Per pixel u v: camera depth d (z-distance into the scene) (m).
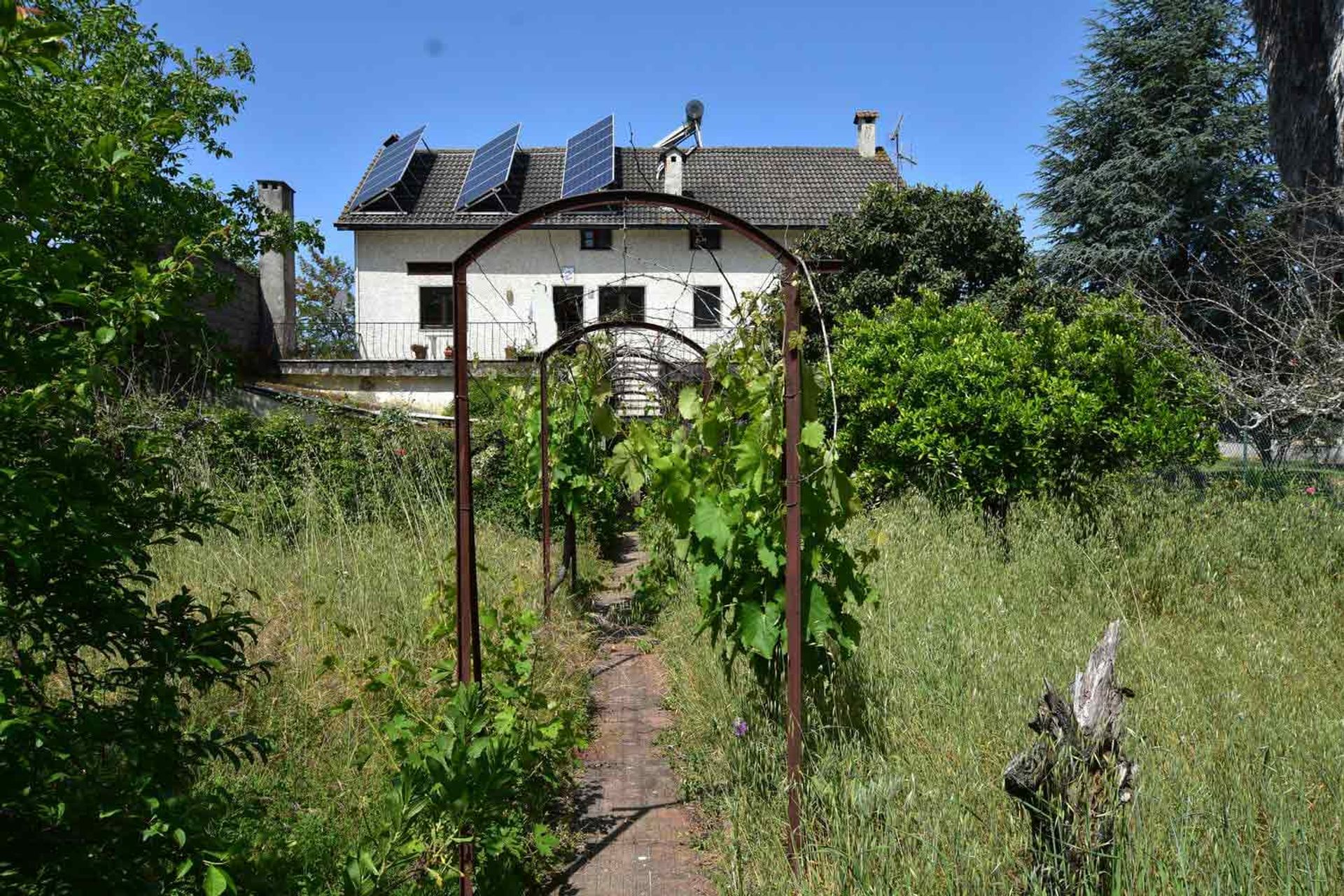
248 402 13.02
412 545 6.60
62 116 4.77
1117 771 2.20
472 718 2.75
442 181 21.81
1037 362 7.77
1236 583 5.61
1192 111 21.50
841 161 23.31
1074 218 22.80
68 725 1.73
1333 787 2.85
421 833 2.65
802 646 3.56
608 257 20.12
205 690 2.06
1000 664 4.09
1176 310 8.23
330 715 3.64
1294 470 7.84
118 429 2.13
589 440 7.34
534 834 3.02
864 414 8.50
